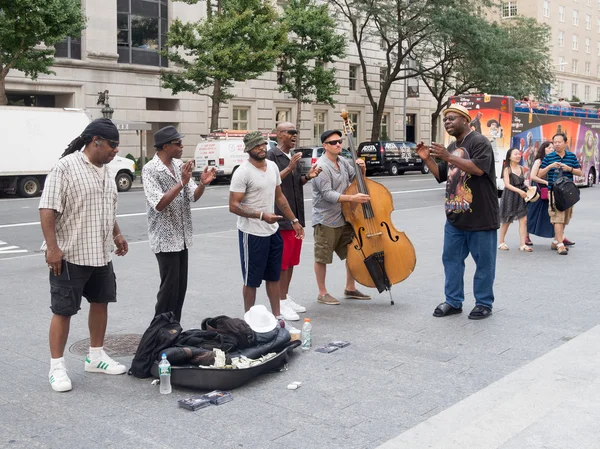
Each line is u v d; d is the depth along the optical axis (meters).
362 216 6.81
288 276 6.61
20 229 14.33
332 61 34.88
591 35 73.12
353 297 7.32
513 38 41.97
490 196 6.31
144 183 5.31
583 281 8.07
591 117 26.48
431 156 6.61
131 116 31.73
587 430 3.71
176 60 29.72
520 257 9.96
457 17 34.47
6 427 3.94
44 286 8.31
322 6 34.06
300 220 6.61
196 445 3.66
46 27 22.33
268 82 37.38
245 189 5.71
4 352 5.45
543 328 6.00
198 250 11.06
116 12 31.08
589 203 19.22
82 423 3.99
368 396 4.38
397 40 38.75
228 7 28.70
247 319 5.06
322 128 41.22
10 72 27.84
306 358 5.21
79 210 4.55
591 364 4.84
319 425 3.92
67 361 5.22
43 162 23.33
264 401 4.32
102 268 4.79
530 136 22.03
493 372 4.83
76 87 29.94
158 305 5.49
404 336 5.80
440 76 40.75
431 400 4.30
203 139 29.00
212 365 4.56
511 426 3.77
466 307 6.86
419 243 11.36
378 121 38.44
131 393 4.50
